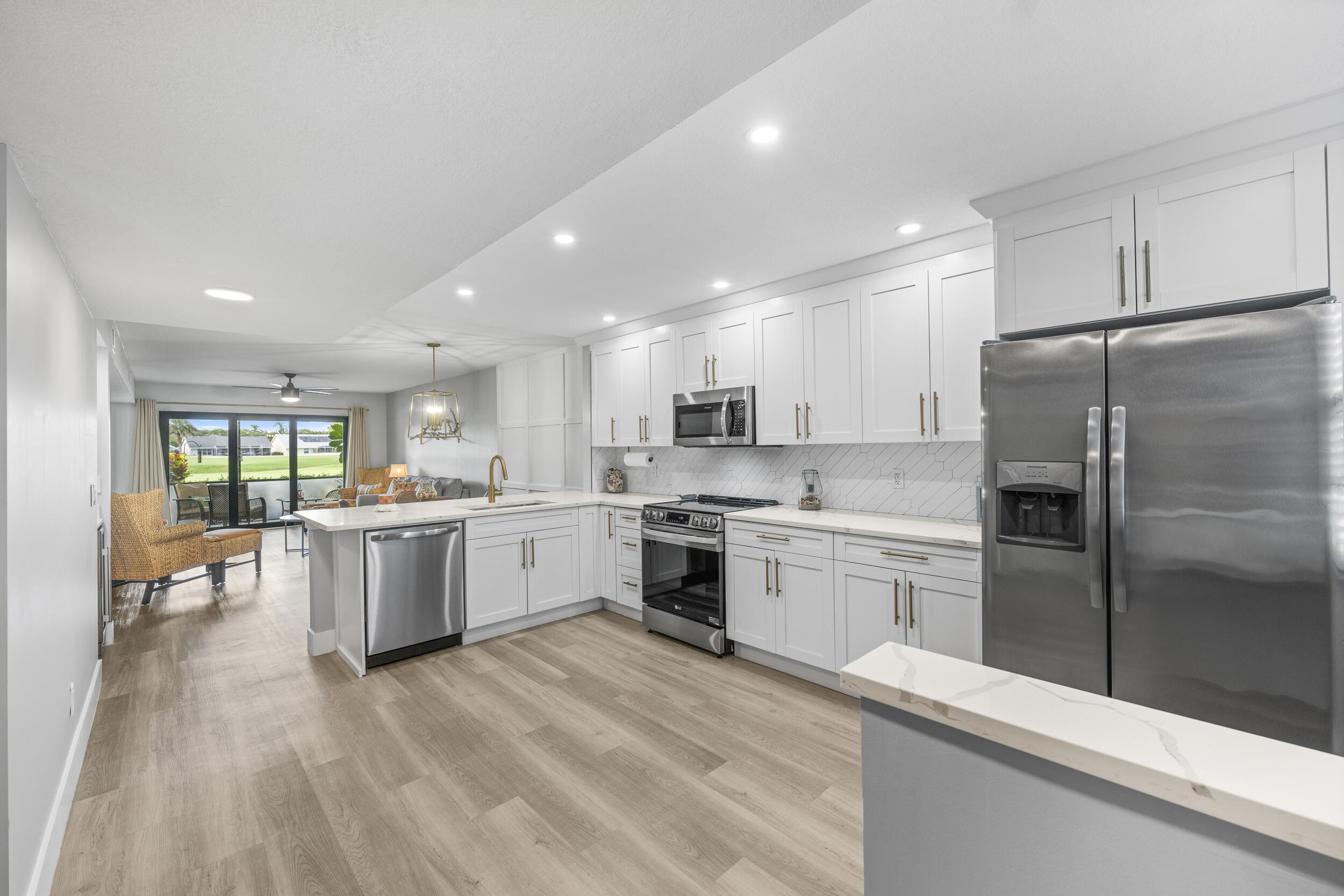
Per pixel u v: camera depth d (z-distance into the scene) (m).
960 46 1.42
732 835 1.85
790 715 2.66
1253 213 1.79
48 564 1.80
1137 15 1.31
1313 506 1.55
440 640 3.55
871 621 2.74
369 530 3.21
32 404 1.64
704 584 3.51
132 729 2.55
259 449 9.42
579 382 5.28
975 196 2.29
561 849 1.79
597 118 1.39
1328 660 1.53
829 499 3.56
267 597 4.96
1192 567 1.71
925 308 2.82
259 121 1.36
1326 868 0.53
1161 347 1.77
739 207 2.40
